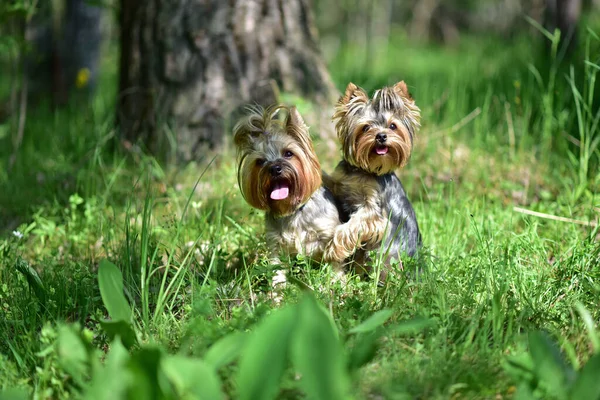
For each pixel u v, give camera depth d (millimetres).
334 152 8977
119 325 4195
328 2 41844
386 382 3955
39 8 14688
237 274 5992
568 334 4734
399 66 21594
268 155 5828
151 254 5887
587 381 3406
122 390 3330
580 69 11453
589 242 5836
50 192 8227
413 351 4348
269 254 6086
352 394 3812
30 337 4562
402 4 43812
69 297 5359
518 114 9977
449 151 9156
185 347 4195
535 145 9164
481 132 9477
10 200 8344
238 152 6152
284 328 3400
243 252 6207
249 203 6117
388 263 6086
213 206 7406
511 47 18609
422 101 10953
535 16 19828
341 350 3879
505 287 4914
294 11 9133
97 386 3299
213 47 8727
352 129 6031
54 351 4246
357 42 31484
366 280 6230
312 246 6082
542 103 9172
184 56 8758
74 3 15891
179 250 6547
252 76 8828
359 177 6105
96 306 5477
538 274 5570
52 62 15789
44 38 15789
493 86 11422
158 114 8859
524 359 3840
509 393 4016
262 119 6023
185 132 8773
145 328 4777
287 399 3836
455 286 5309
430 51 28625
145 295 4895
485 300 4965
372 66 20297
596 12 19375
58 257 6734
